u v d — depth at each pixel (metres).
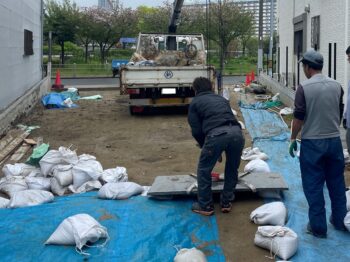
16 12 13.15
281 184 5.72
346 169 7.01
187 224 4.94
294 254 4.23
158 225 4.87
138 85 12.60
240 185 5.66
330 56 11.51
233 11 41.31
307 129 4.48
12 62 12.52
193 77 12.73
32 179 6.29
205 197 5.18
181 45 14.99
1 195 6.18
